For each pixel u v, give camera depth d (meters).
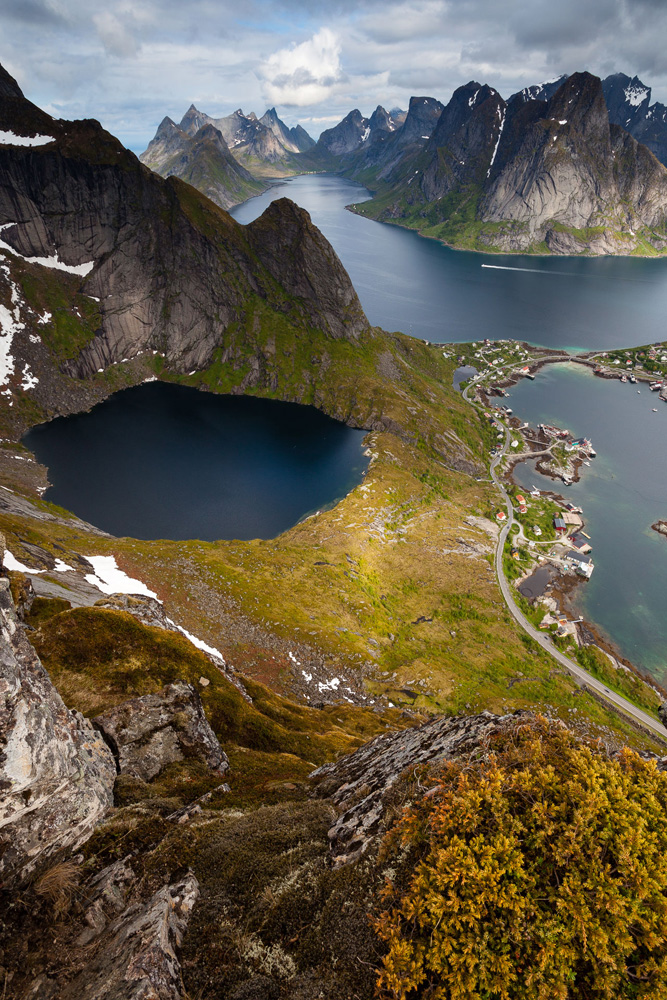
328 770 28.75
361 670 94.88
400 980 10.66
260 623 96.81
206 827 19.62
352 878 14.20
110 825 18.12
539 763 13.89
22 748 14.23
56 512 136.50
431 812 13.52
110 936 13.55
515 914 10.99
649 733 108.44
